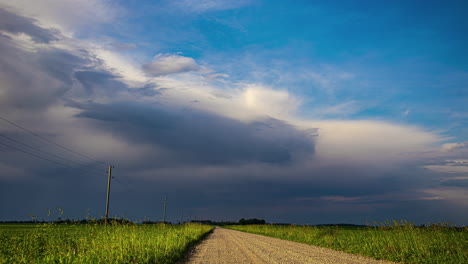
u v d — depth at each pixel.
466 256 14.41
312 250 21.62
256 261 15.79
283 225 52.03
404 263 15.05
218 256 17.97
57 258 11.31
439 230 18.09
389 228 20.44
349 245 22.02
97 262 11.32
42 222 13.99
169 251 16.11
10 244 12.58
